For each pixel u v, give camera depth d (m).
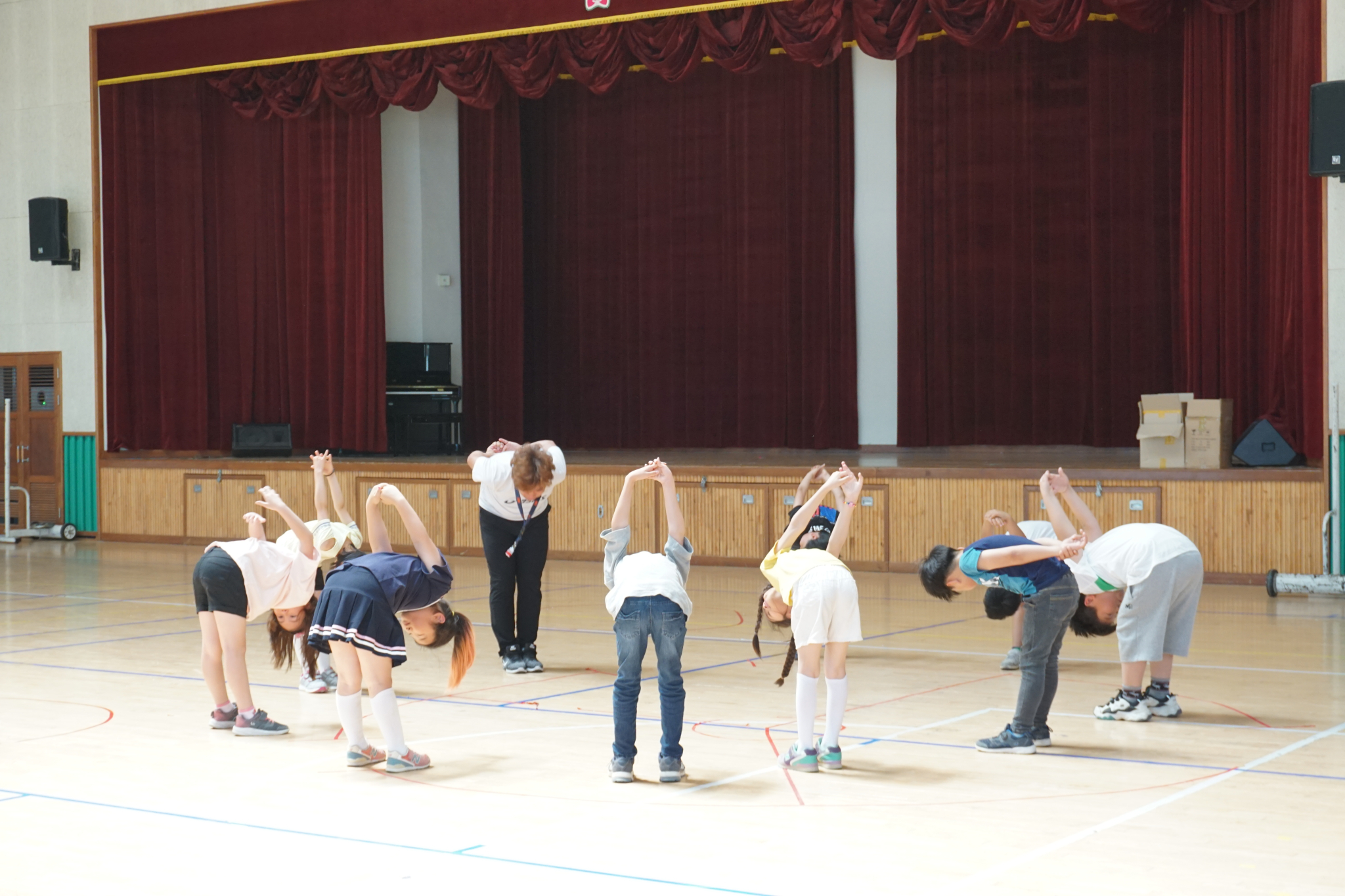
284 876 3.49
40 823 4.02
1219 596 9.43
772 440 15.51
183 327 14.73
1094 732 5.25
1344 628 8.04
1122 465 11.98
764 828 3.92
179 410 14.74
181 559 12.62
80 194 14.55
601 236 16.47
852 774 4.59
